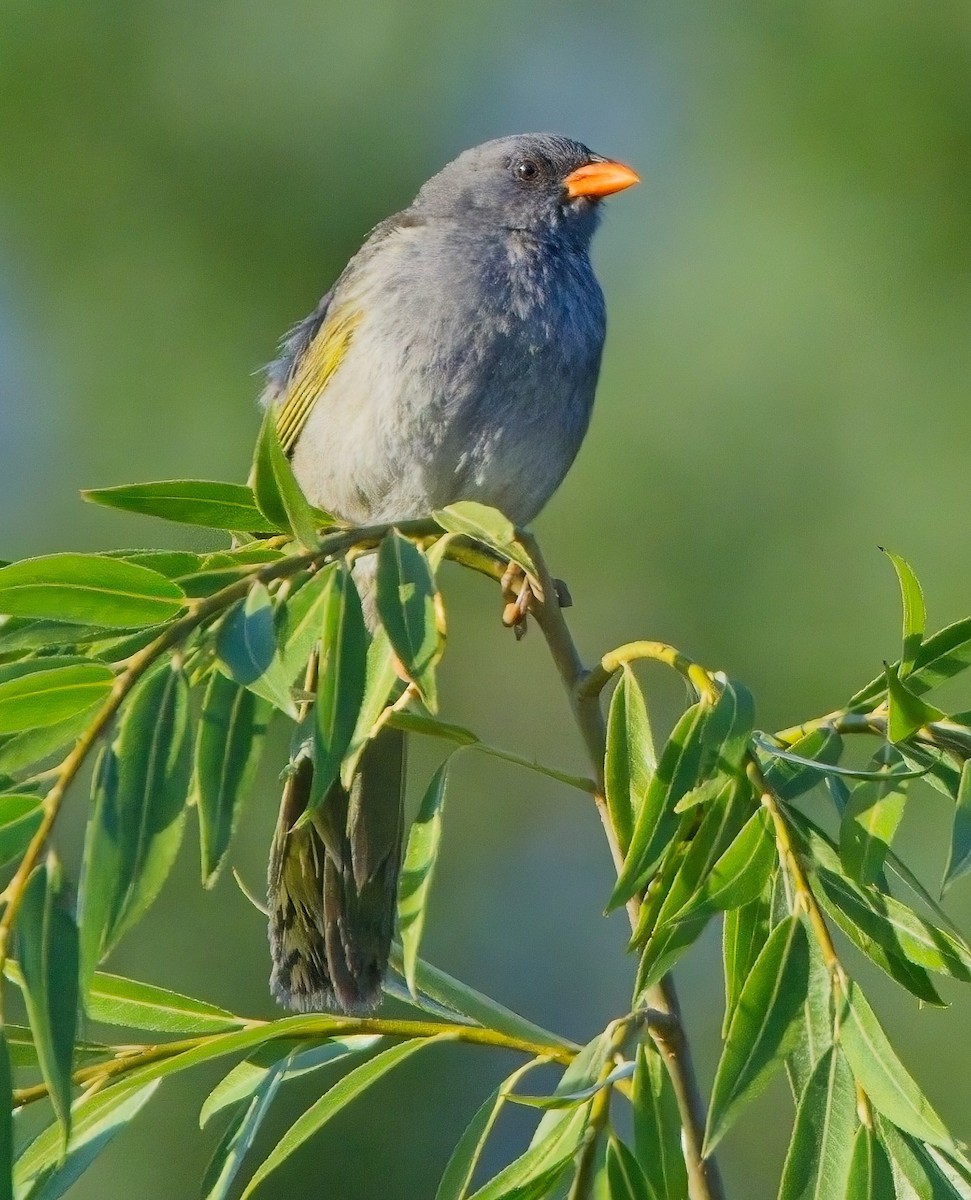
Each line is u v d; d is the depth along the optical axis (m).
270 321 12.85
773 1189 11.10
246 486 5.15
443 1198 5.11
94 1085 5.29
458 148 13.21
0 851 4.28
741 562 12.29
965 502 11.99
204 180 12.96
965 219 12.31
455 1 13.27
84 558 4.64
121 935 4.19
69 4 12.93
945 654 5.33
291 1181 10.62
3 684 4.41
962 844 4.85
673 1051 5.20
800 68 12.76
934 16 12.46
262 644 4.50
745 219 12.58
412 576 4.83
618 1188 4.61
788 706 12.04
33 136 12.96
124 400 12.74
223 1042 5.35
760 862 4.77
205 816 4.39
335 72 13.07
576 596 12.62
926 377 12.16
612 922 12.81
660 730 12.52
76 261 12.96
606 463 12.53
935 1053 10.91
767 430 12.31
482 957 12.70
